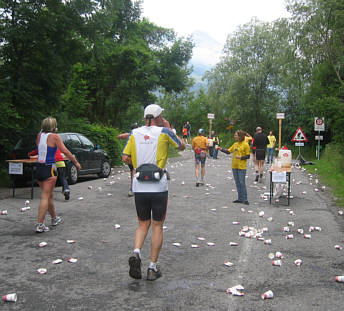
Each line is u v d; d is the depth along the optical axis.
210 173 16.59
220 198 10.05
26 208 8.24
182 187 12.10
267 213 8.16
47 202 6.41
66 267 4.68
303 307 3.61
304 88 30.33
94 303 3.67
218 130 50.84
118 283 4.18
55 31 14.03
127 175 15.66
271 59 39.00
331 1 22.06
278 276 4.44
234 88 40.22
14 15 13.59
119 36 27.77
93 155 13.77
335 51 24.16
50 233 6.32
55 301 3.71
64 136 12.37
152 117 4.49
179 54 29.81
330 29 24.48
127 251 5.35
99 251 5.34
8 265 4.74
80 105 22.00
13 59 14.20
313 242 5.92
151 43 33.62
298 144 22.12
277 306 3.63
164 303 3.67
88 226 6.81
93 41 15.30
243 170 9.38
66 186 9.44
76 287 4.06
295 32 27.45
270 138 21.86
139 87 27.94
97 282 4.21
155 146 4.32
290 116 38.44
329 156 22.11
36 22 13.62
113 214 7.84
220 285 4.15
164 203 4.31
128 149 4.44
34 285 4.11
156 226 4.33
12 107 13.46
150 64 27.42
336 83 25.30
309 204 9.30
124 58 26.45
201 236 6.21
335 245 5.73
